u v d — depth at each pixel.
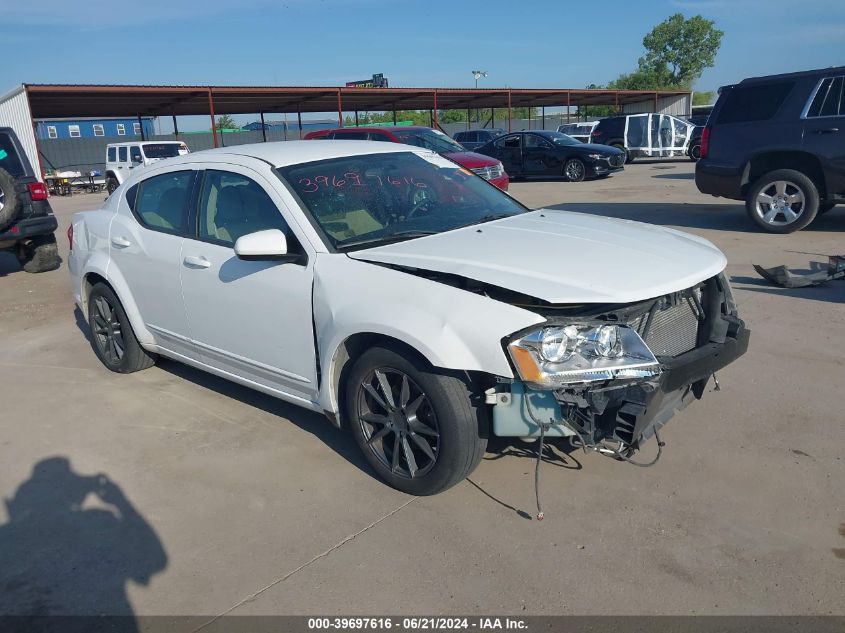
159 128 53.44
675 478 3.56
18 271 10.03
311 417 4.49
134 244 4.80
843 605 2.67
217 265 4.14
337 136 16.58
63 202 23.08
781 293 6.60
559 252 3.42
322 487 3.66
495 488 3.54
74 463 4.05
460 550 3.08
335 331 3.46
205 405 4.77
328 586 2.90
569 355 2.94
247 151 4.37
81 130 57.06
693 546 3.04
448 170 4.66
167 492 3.69
